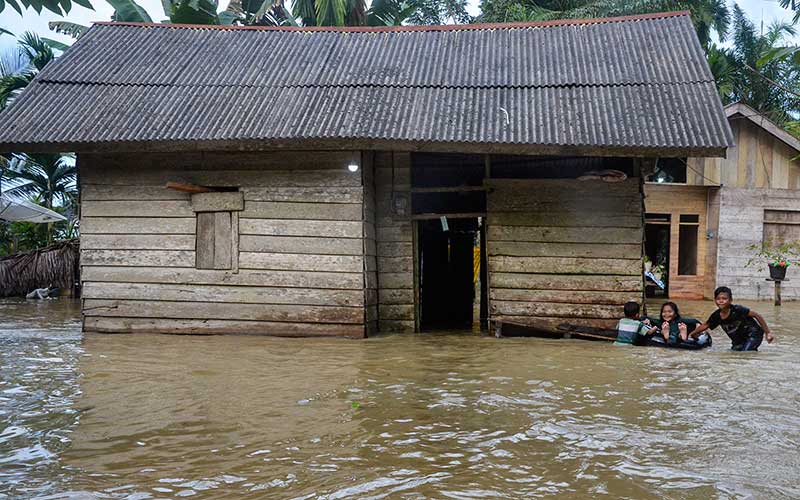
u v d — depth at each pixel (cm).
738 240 1644
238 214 912
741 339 819
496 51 1080
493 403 507
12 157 2284
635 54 1019
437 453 386
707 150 809
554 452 386
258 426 445
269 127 862
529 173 1078
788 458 373
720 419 457
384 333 960
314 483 338
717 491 323
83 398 529
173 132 863
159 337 898
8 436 424
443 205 1172
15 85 1925
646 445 398
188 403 511
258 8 1945
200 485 336
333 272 898
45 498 320
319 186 899
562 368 661
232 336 907
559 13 2159
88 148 869
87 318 942
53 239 2248
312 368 663
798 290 1642
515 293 934
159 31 1148
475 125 866
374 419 461
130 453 389
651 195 1656
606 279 916
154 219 928
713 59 2395
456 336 930
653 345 839
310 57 1068
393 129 851
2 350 785
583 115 882
